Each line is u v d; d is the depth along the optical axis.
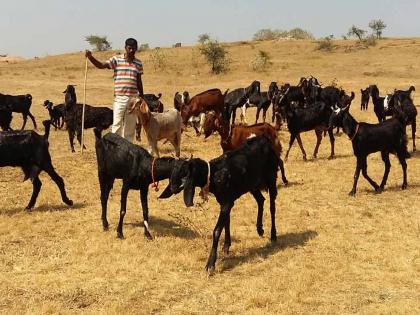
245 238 9.38
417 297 7.08
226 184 8.03
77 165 14.94
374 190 12.74
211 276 7.75
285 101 16.91
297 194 12.38
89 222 10.21
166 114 14.90
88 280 7.55
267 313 6.58
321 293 7.22
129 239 9.16
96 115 17.20
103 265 8.05
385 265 8.14
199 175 7.91
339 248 8.88
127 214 10.77
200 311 6.70
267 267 8.07
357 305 6.87
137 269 7.89
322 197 12.17
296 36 110.12
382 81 44.81
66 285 7.36
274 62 61.84
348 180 13.67
